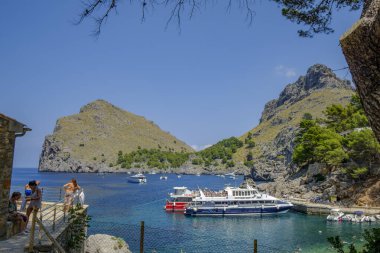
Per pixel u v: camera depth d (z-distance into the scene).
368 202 52.84
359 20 4.27
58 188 17.05
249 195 58.56
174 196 64.50
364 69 4.34
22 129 12.95
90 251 19.41
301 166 84.50
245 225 47.59
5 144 11.84
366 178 57.94
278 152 181.38
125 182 179.75
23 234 12.54
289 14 9.45
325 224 45.22
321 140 71.44
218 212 56.00
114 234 35.12
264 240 37.03
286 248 32.78
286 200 63.47
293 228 43.81
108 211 62.59
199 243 34.16
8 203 12.15
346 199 56.59
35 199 13.58
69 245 14.11
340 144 65.56
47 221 14.62
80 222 15.26
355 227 42.22
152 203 76.00
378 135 4.41
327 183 63.28
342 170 60.25
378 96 4.22
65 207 16.06
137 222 49.91
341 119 91.31
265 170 148.62
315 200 60.56
